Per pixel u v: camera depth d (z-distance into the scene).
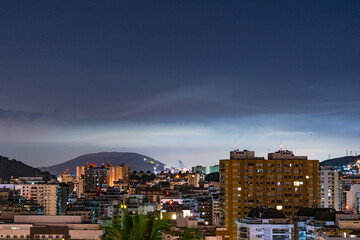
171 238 177.38
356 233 191.62
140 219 47.91
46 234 192.25
